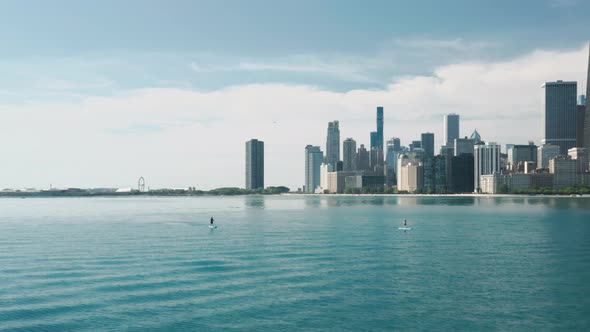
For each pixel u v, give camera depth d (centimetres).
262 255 10744
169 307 6800
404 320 6272
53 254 11006
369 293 7456
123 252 11238
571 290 7619
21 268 9344
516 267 9362
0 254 11050
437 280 8300
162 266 9475
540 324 6116
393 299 7150
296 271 9000
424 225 18488
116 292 7531
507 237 14150
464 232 15625
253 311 6625
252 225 18788
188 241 13300
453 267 9388
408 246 12181
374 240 13438
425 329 5969
